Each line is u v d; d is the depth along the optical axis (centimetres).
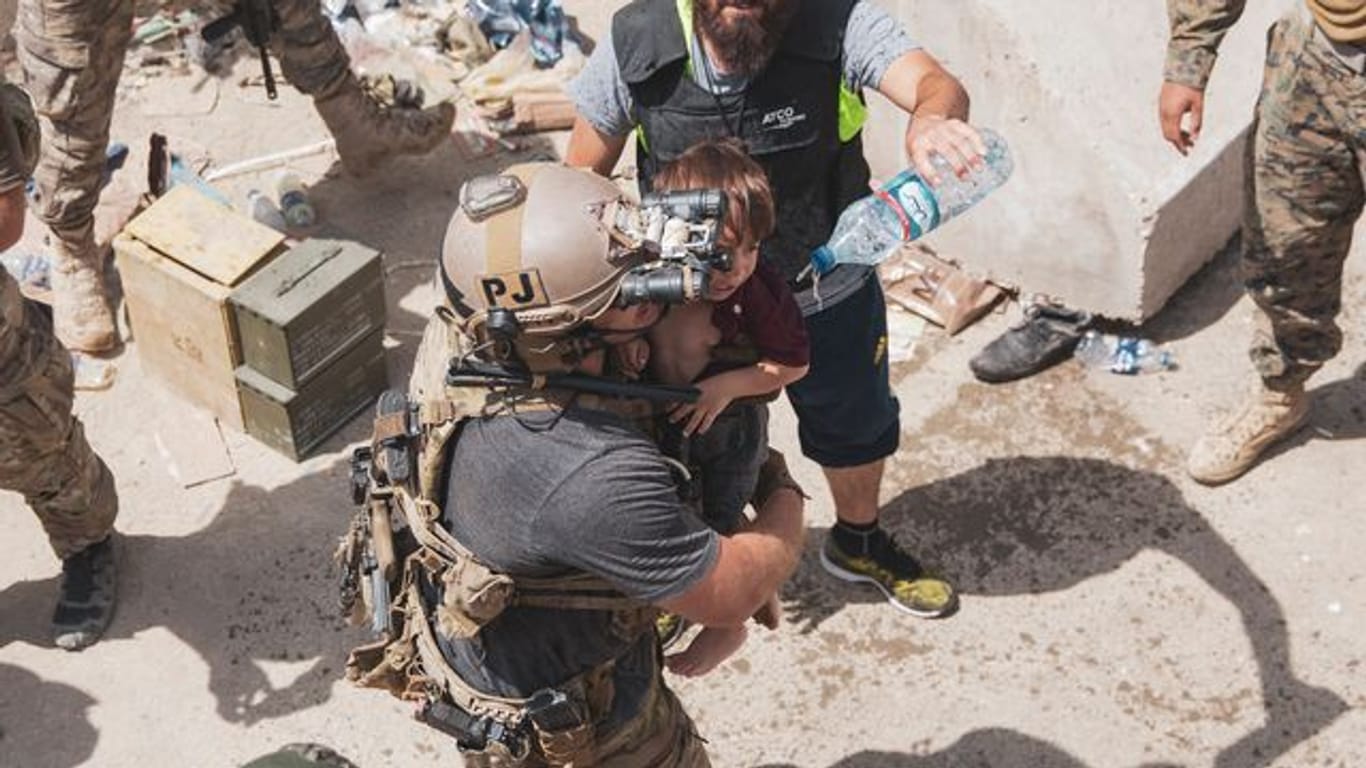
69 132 489
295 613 452
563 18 625
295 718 428
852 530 445
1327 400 496
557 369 255
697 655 316
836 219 369
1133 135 497
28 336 401
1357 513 468
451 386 260
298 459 491
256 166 588
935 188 327
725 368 275
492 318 247
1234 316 524
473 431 261
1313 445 484
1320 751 415
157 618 452
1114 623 445
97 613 446
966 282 528
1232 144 511
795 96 346
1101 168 489
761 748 421
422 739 423
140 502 482
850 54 347
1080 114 488
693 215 252
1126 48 506
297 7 521
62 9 469
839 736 422
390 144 567
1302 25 405
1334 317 447
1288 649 437
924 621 446
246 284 474
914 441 495
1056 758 416
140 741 424
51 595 458
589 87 360
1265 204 430
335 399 493
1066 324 516
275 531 473
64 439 419
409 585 291
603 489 252
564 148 600
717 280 264
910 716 426
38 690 435
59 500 431
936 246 538
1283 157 420
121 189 566
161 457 493
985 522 471
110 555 455
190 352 492
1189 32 415
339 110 552
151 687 436
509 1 623
